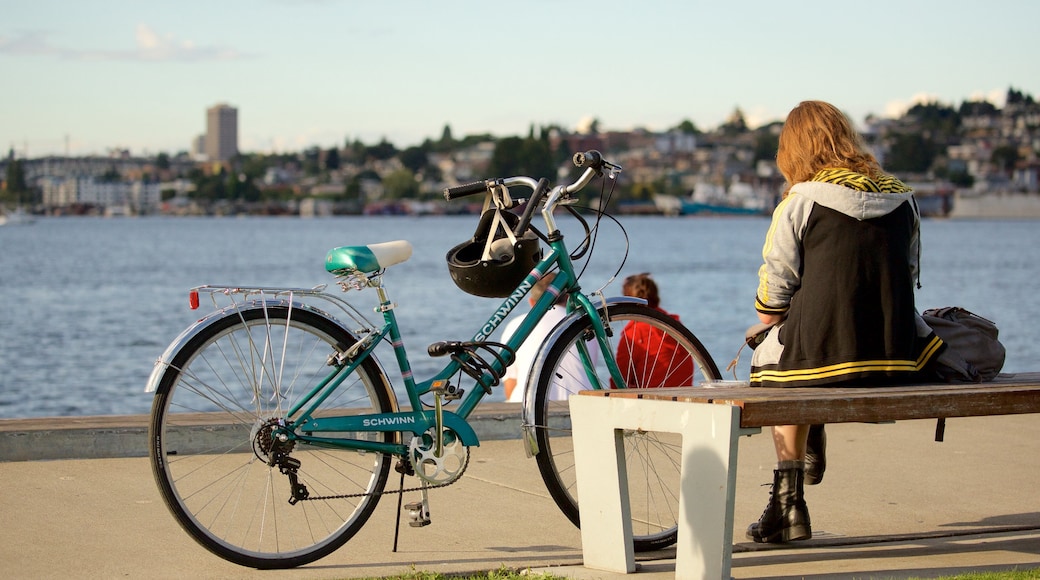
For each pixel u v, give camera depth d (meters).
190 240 113.88
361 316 4.05
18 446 5.47
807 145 4.16
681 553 3.66
